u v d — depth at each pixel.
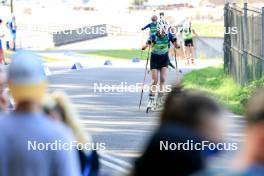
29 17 126.12
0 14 129.25
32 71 10.02
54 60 77.12
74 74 61.66
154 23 38.19
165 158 7.96
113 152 26.27
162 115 8.27
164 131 8.05
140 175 8.00
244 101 36.94
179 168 7.93
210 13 114.88
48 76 59.47
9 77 10.09
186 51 73.88
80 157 12.80
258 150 7.56
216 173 7.73
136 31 109.38
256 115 7.59
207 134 8.17
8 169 9.66
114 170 22.89
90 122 34.06
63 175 9.74
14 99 10.05
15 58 10.14
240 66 48.16
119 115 36.78
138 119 35.44
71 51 89.06
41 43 95.88
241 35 48.06
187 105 8.22
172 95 8.42
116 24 115.44
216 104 8.33
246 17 46.47
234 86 46.22
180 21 113.06
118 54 85.69
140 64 73.56
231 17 52.94
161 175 7.95
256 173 7.48
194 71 60.81
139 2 129.12
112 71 65.19
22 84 9.92
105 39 104.12
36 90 10.05
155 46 37.78
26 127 9.74
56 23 120.69
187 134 8.02
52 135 9.77
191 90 8.66
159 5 126.75
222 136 8.33
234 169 7.61
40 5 133.12
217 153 8.41
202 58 84.75
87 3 131.75
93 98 44.38
